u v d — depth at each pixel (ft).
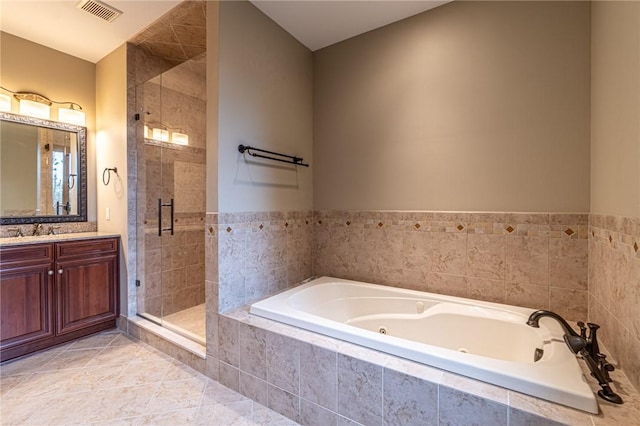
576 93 5.62
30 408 5.33
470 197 6.66
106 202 9.34
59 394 5.74
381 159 7.80
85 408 5.35
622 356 4.08
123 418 5.12
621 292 4.13
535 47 5.97
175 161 9.52
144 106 8.93
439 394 3.82
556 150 5.81
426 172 7.17
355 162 8.23
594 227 5.29
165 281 9.35
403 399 4.09
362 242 8.14
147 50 9.02
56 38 8.29
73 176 9.16
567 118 5.70
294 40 8.25
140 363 6.91
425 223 7.20
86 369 6.63
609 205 4.62
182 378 6.33
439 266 7.04
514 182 6.20
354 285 7.73
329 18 7.43
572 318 5.71
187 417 5.16
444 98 6.93
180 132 9.57
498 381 3.71
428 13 7.10
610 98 4.58
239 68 6.61
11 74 8.02
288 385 5.17
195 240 10.03
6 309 6.72
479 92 6.52
